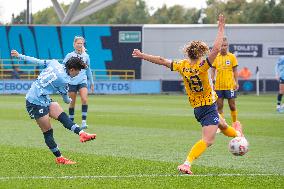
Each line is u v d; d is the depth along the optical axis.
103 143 23.94
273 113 42.41
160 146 22.98
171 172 16.52
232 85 30.48
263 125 32.50
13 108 46.28
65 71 17.89
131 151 21.44
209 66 16.05
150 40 82.50
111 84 77.69
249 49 82.06
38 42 82.12
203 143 16.30
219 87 30.38
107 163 18.09
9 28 82.12
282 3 123.50
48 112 17.80
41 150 21.03
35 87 17.80
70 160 18.34
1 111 42.75
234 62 30.38
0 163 17.89
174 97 68.88
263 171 17.03
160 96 71.88
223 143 23.89
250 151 21.62
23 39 82.19
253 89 81.62
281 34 82.00
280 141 24.92
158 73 83.00
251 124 33.09
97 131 28.95
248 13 132.00
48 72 17.77
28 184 14.61
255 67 82.12
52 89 17.80
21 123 33.09
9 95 72.56
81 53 29.70
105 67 82.12
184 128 30.53
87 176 15.77
